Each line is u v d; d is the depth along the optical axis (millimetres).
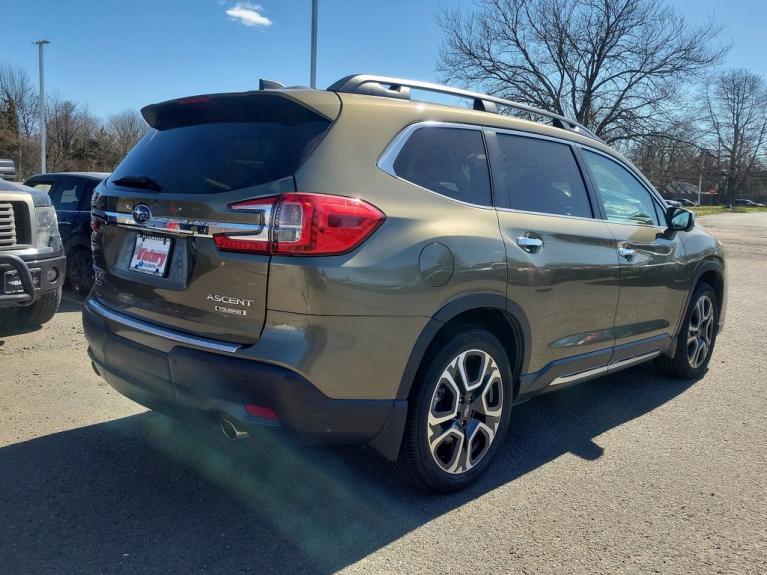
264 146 2801
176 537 2766
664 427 4211
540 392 3711
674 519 3035
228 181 2740
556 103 30125
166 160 3094
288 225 2523
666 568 2646
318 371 2562
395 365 2764
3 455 3480
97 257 3404
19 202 5391
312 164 2645
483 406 3256
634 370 5559
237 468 3428
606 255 3910
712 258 5188
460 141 3275
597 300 3873
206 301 2715
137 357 2969
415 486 3166
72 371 4930
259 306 2564
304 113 2826
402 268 2721
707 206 85125
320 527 2881
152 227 2922
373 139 2855
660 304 4562
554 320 3562
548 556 2705
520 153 3619
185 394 2775
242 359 2586
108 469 3361
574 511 3084
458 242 2955
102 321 3221
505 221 3289
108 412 4129
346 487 3262
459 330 3084
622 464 3625
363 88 3070
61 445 3627
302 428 2611
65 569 2520
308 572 2553
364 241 2646
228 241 2617
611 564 2662
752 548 2814
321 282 2525
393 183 2850
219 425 2781
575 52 29969
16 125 57688
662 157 31562
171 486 3207
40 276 5570
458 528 2906
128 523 2861
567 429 4141
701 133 30484
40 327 6301
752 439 4031
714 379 5328
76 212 7969
